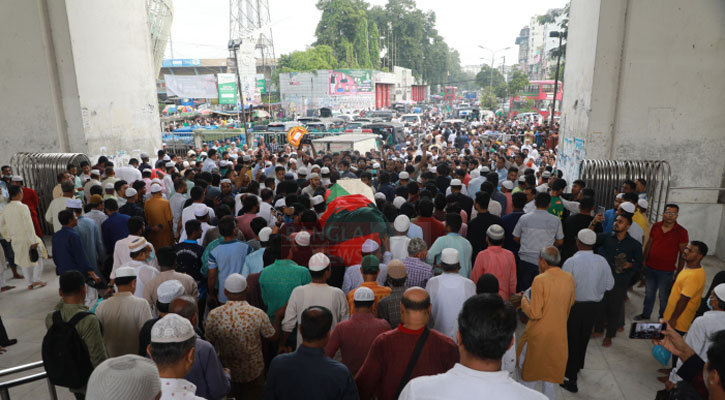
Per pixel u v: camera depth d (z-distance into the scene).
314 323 2.52
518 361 4.23
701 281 4.46
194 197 6.47
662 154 9.08
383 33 100.25
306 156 12.34
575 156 10.12
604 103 9.15
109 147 13.06
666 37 8.68
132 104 14.20
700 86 8.77
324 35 81.38
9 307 6.73
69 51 11.58
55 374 3.25
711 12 8.49
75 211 6.08
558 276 3.85
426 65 110.69
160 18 25.83
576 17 10.20
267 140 23.77
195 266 4.98
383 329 3.14
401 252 4.64
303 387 2.49
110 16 13.06
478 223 5.76
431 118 48.84
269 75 63.88
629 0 8.64
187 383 2.20
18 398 4.58
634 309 6.46
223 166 11.09
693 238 9.19
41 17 11.24
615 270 5.23
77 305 3.36
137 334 3.64
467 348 1.67
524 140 22.00
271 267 4.09
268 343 4.22
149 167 11.08
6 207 7.12
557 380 3.93
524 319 5.86
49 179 10.49
